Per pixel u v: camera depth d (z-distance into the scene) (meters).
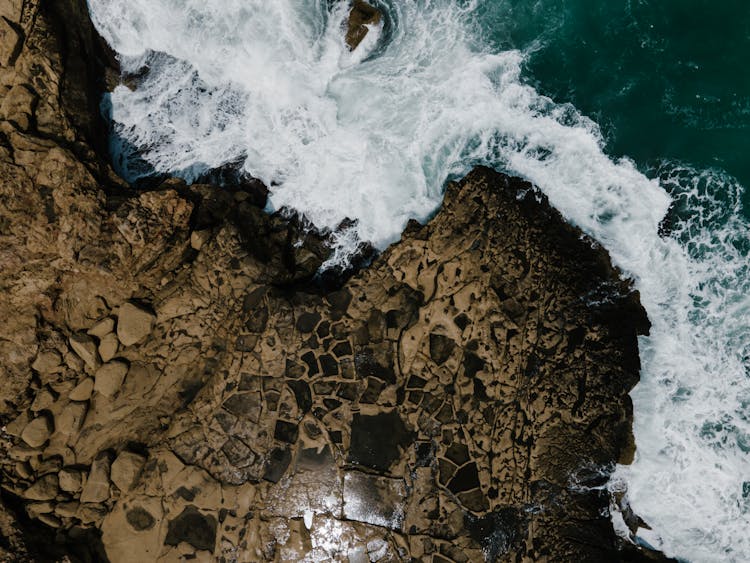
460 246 7.89
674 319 8.01
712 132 8.38
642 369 7.88
